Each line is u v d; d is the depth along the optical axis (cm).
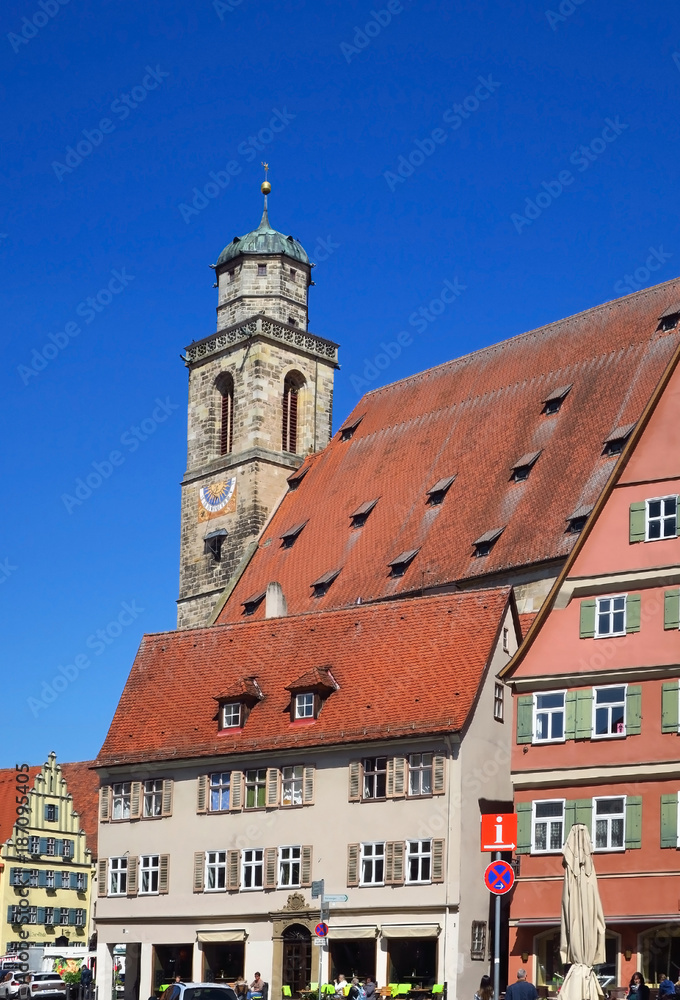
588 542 5734
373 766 6231
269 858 6375
